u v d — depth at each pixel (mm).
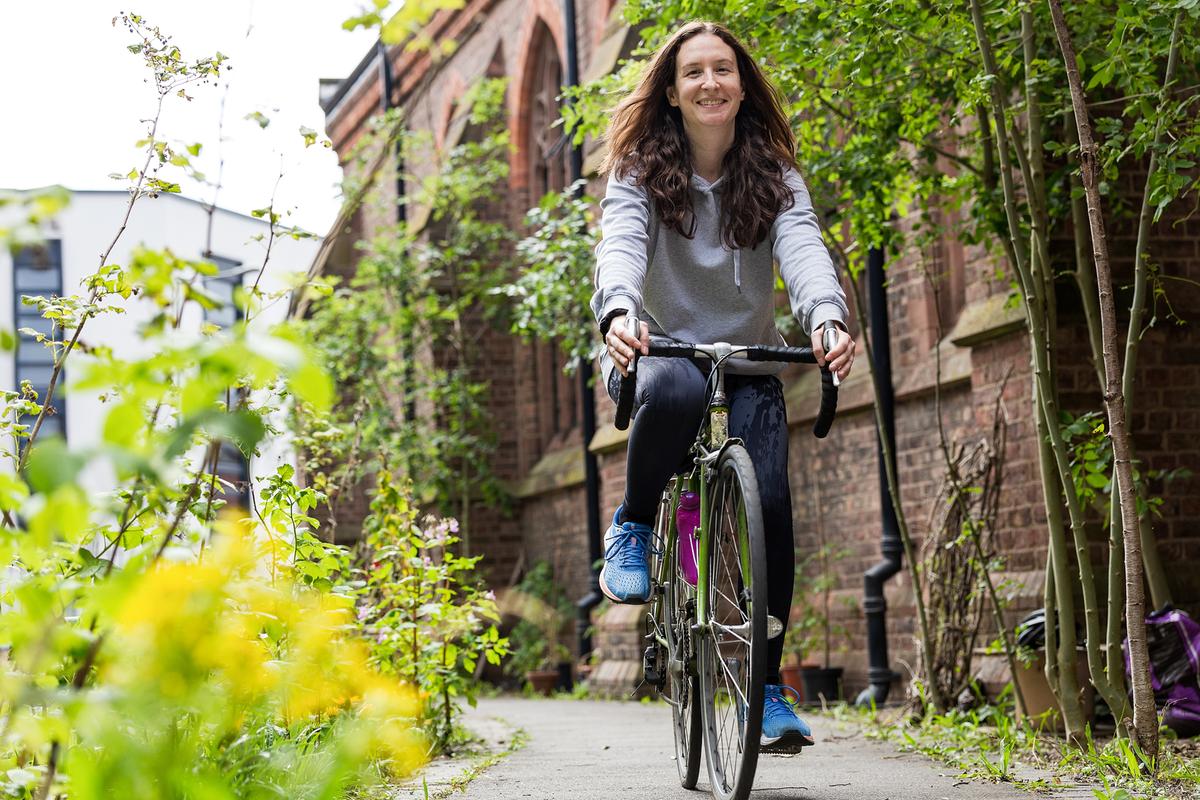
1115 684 5133
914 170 7098
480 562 18500
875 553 10750
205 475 3092
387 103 21234
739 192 3879
